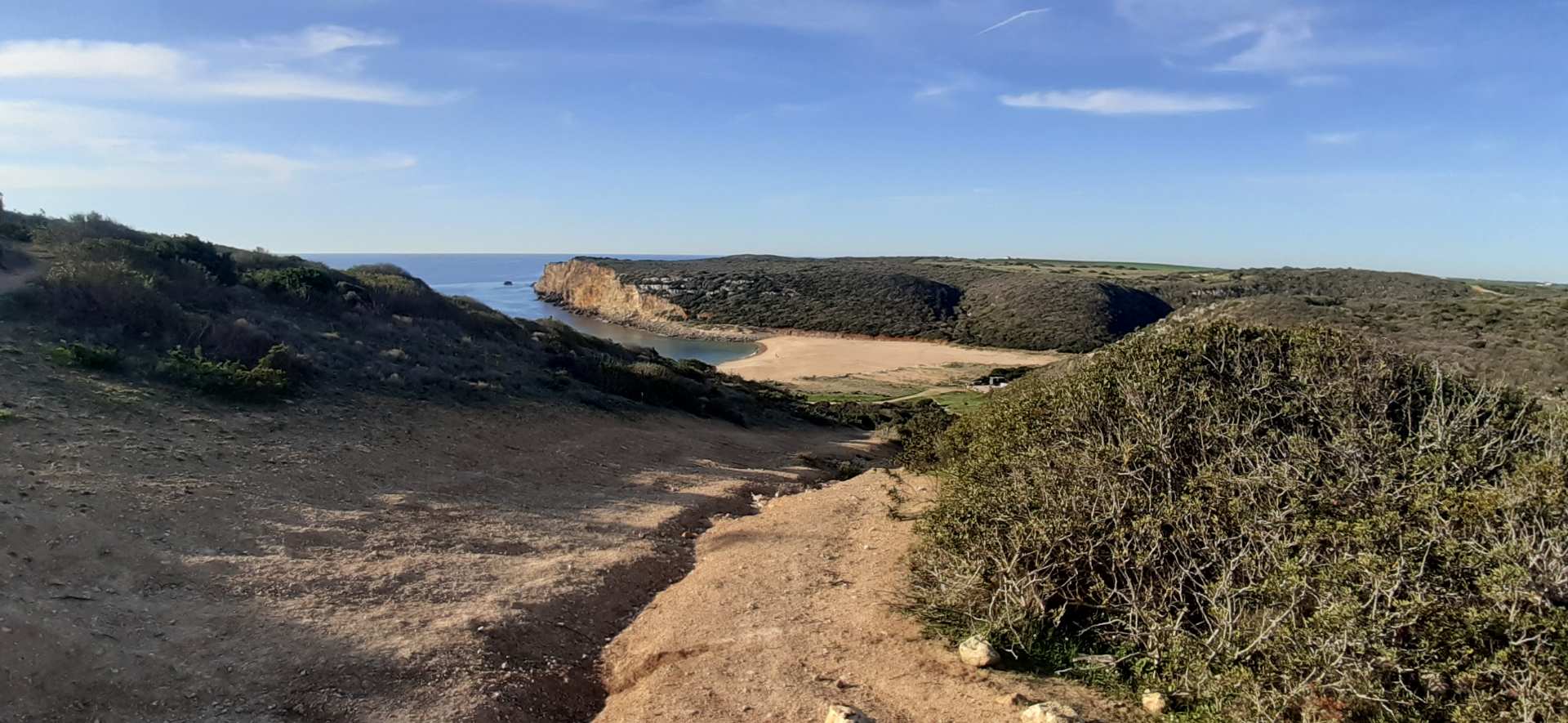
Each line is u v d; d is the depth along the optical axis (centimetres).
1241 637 441
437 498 1051
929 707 484
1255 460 534
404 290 2512
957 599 626
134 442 968
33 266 1648
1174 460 568
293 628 599
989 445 705
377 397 1519
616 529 1038
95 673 483
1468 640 380
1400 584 396
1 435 872
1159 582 521
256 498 889
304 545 788
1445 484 469
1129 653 522
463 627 636
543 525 1008
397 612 660
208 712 473
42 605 540
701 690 533
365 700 510
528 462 1372
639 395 2377
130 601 593
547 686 581
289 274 2103
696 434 2052
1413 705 384
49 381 1102
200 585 650
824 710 487
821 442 2514
